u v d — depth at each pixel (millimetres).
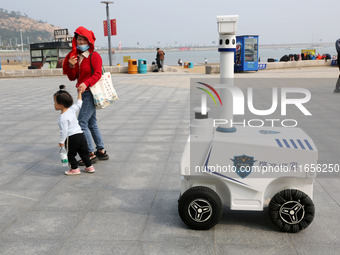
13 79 21906
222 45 3580
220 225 3447
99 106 5172
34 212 3797
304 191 3320
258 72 24047
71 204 3986
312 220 3256
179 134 7020
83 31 4977
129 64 25141
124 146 6273
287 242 3119
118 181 4660
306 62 28812
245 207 3326
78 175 4922
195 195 3256
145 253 2975
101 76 5160
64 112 4773
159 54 27344
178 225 3457
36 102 11703
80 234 3311
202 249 3021
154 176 4812
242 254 2939
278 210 3223
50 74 23797
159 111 9617
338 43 11688
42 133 7422
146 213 3730
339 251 2963
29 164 5457
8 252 3025
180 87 15570
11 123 8422
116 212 3764
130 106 10570
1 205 3980
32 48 29219
